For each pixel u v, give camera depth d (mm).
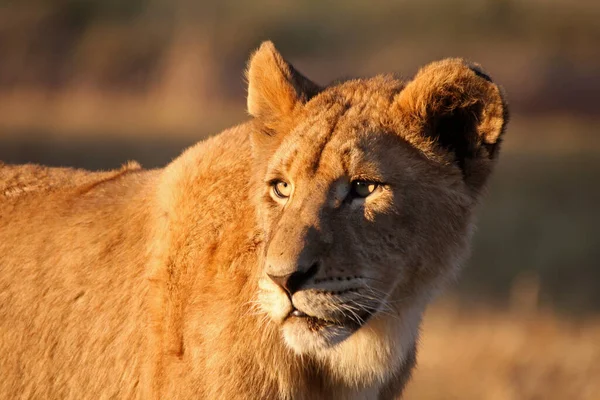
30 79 52281
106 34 53906
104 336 9828
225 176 9508
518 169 38219
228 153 9680
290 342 8773
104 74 51938
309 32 53844
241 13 55250
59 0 56062
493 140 9430
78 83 51844
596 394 14984
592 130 43438
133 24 55156
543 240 29062
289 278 8570
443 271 9508
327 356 9305
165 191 9828
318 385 9398
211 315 9023
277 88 9805
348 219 8961
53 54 53781
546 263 26734
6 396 10125
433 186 9281
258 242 9141
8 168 11109
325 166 9039
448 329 18719
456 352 17000
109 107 49188
